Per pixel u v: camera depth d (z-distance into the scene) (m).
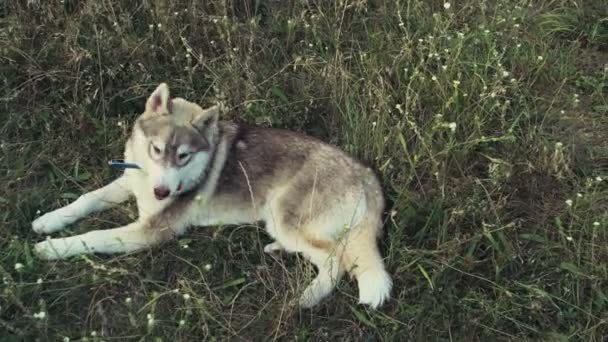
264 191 1.96
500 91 2.20
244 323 1.81
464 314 1.84
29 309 1.74
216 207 1.97
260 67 2.32
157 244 1.93
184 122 1.86
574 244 1.96
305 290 1.84
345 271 1.89
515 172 2.13
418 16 2.47
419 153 2.08
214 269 1.91
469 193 2.06
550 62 2.43
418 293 1.89
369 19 2.51
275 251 1.96
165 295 1.83
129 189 2.01
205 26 2.33
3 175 2.02
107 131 2.14
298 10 2.48
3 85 2.18
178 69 2.29
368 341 1.79
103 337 1.72
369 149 2.13
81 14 2.28
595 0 2.63
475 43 2.36
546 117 2.29
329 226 1.91
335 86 2.24
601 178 2.10
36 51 2.24
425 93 2.24
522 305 1.86
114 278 1.85
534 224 2.05
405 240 1.97
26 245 1.85
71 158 2.09
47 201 2.01
